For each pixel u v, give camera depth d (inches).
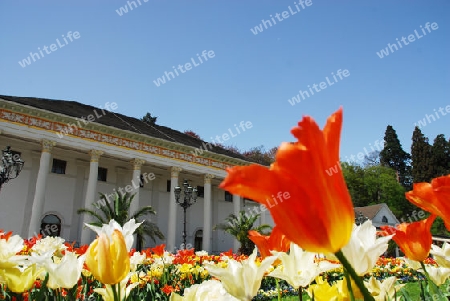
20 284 67.2
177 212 1478.8
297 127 32.3
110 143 1214.9
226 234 1604.3
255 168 32.6
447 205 42.4
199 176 1557.6
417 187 46.7
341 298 50.4
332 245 32.2
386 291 61.4
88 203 1127.0
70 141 1125.7
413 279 481.7
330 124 33.9
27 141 1135.0
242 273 47.3
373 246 49.2
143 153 1288.1
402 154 2807.6
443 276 78.2
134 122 1568.7
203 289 51.3
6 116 1019.9
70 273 63.7
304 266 56.3
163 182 1476.4
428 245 65.5
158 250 252.4
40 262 64.4
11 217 1071.0
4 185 1079.6
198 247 1514.5
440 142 2214.6
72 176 1240.2
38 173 1106.7
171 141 1358.3
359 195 2410.2
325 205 31.6
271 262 47.8
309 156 31.4
